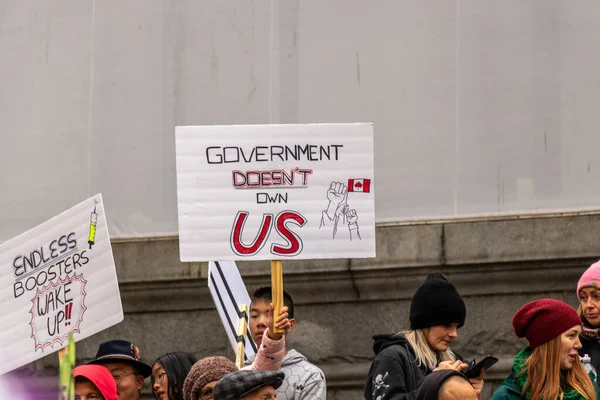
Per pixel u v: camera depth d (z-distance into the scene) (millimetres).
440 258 12000
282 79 12719
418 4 12398
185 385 8188
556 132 11930
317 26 12680
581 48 11961
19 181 13438
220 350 12625
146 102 13117
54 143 13375
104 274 8703
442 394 6957
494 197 12008
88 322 8664
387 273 12148
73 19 13477
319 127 8422
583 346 8711
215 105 12891
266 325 9250
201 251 8367
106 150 13195
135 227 13000
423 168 12219
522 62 12086
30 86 13531
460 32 12266
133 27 13258
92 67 13344
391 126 12359
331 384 12234
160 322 12844
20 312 8797
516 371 8078
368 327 12211
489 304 11883
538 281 11766
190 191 8422
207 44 12992
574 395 7941
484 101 12141
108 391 8320
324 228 8359
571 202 11812
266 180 8414
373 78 12445
